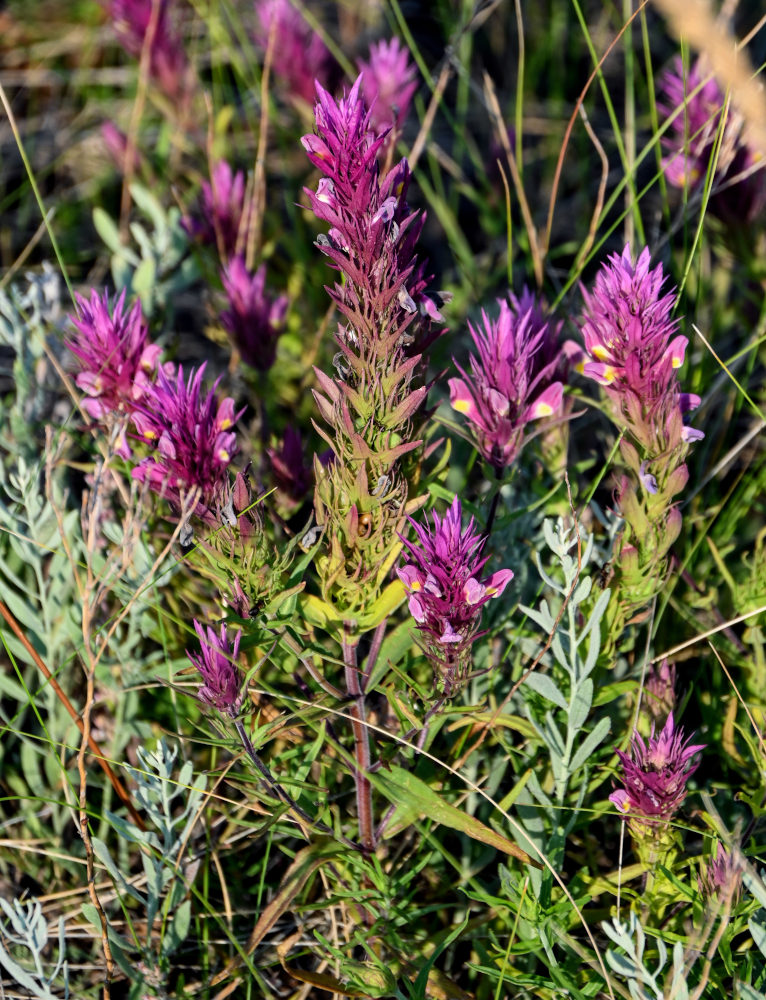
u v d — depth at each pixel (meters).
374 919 0.24
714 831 0.23
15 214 0.47
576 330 0.30
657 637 0.29
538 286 0.31
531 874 0.22
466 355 0.37
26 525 0.30
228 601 0.22
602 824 0.27
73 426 0.30
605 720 0.23
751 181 0.32
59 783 0.28
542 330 0.22
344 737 0.26
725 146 0.29
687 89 0.33
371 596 0.21
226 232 0.35
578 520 0.26
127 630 0.30
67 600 0.30
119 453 0.25
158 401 0.22
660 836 0.22
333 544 0.20
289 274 0.40
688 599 0.29
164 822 0.24
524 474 0.29
